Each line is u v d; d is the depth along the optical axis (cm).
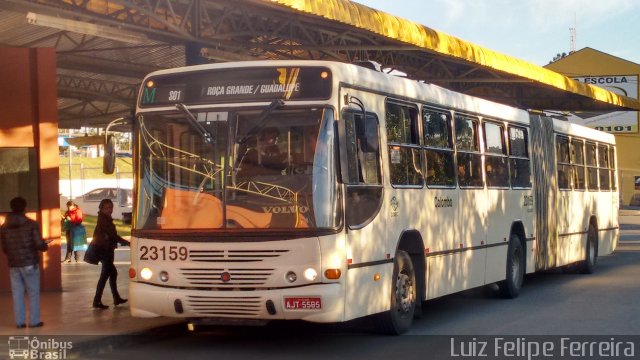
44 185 1667
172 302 1030
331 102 1015
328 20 1648
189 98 1059
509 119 1650
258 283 1003
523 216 1691
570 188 2005
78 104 3181
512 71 2348
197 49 1664
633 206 7012
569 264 2061
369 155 1090
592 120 6241
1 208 1617
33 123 1662
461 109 1416
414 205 1212
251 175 1022
